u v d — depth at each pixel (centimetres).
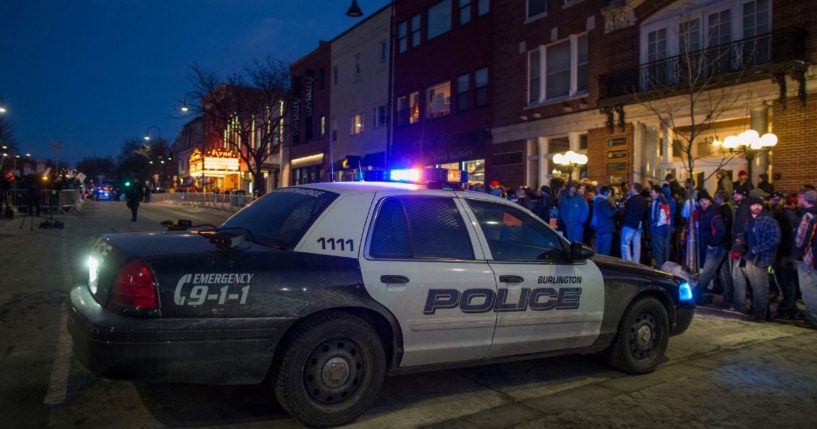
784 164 1329
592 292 539
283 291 401
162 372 373
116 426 413
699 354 660
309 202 470
